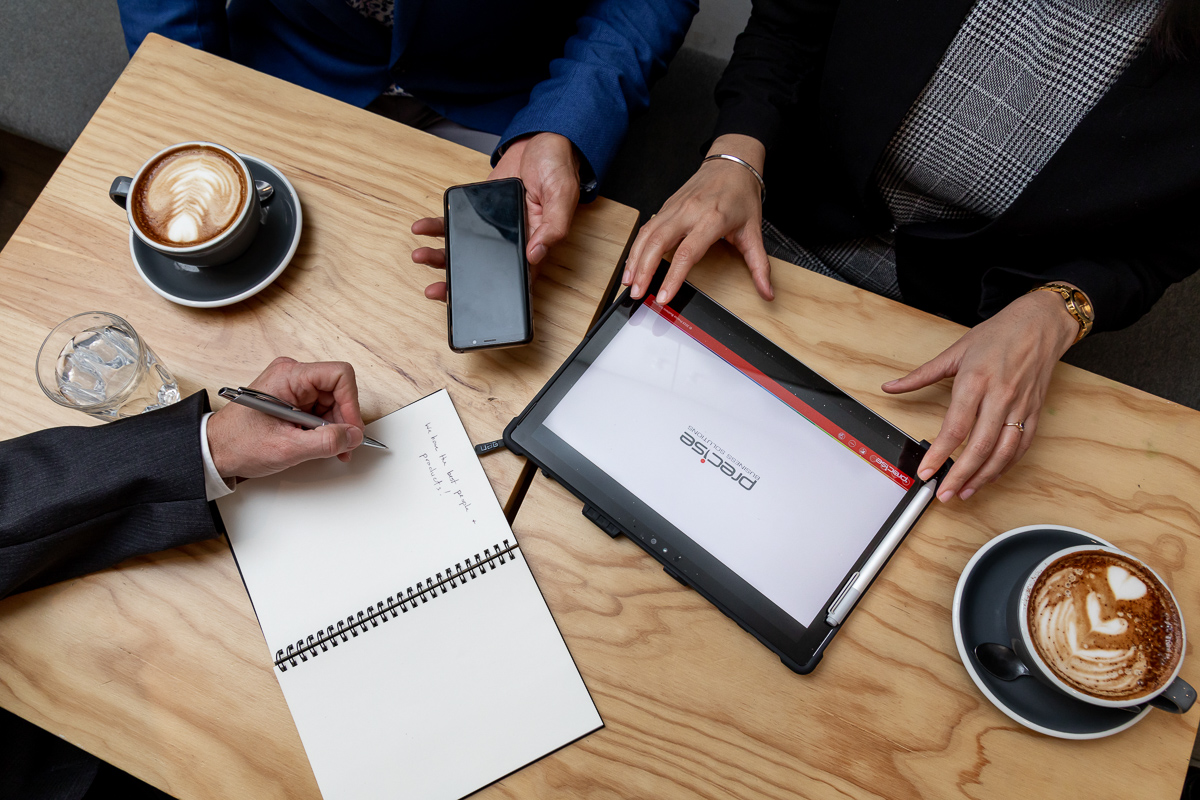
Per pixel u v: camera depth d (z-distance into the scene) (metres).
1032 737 0.64
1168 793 0.62
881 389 0.73
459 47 1.05
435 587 0.66
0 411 0.70
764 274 0.76
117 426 0.65
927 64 0.81
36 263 0.75
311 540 0.68
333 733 0.63
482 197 0.73
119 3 0.95
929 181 0.92
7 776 0.82
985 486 0.71
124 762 0.62
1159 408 0.73
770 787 0.63
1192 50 0.65
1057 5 0.73
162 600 0.66
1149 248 0.83
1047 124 0.80
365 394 0.72
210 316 0.74
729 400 0.70
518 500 0.72
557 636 0.66
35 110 1.26
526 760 0.63
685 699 0.65
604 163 0.80
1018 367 0.71
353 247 0.77
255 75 0.82
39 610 0.66
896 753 0.64
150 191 0.70
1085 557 0.59
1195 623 0.67
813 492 0.68
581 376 0.70
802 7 0.92
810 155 1.05
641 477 0.68
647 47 0.89
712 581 0.65
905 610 0.68
